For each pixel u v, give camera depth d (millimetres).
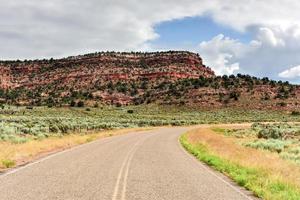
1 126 40812
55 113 130125
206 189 12695
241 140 41531
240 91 177250
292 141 38094
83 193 11297
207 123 106625
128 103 192375
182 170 17234
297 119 134000
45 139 32281
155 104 177625
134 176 14977
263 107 160500
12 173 14938
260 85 182750
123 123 90000
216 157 21797
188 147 30141
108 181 13578
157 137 44312
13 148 21859
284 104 161250
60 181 13289
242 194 12016
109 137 43500
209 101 170750
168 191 12094
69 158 20828
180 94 182875
